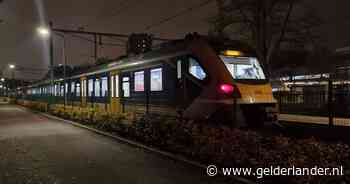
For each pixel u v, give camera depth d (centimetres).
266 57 2497
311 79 2817
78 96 2644
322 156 646
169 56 1409
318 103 1778
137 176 747
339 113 1459
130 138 1266
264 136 804
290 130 1141
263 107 1212
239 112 1153
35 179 737
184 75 1313
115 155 988
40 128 1792
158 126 1084
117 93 1905
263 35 2481
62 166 854
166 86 1420
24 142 1261
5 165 871
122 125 1377
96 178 739
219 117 1173
